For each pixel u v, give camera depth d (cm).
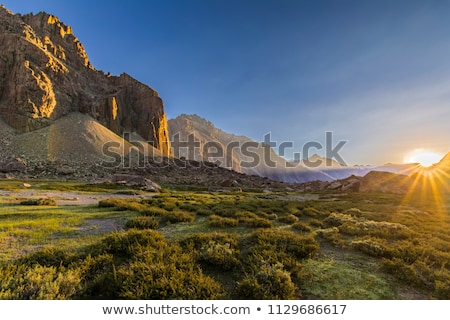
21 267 575
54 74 15362
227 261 665
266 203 2442
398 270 646
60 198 2617
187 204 2120
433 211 2162
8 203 1973
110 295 506
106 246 743
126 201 2034
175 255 683
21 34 15188
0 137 10850
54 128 12762
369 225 1218
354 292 557
